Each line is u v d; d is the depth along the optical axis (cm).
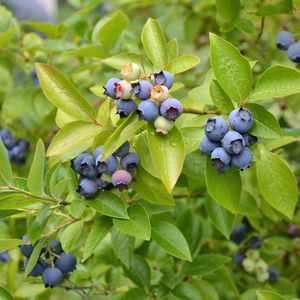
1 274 59
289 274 66
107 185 40
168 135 37
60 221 45
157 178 41
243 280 58
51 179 39
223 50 38
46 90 38
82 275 52
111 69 57
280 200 44
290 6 50
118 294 50
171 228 41
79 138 38
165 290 47
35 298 46
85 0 76
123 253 44
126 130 36
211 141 37
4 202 38
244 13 53
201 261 48
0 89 74
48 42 56
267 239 62
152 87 36
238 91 38
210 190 38
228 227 47
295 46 49
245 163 36
